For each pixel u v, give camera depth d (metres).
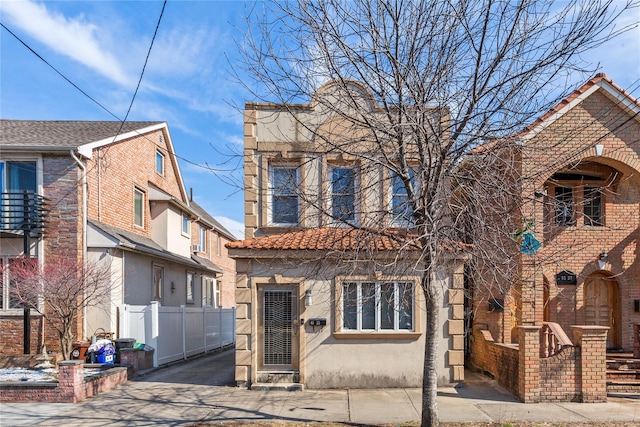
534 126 8.44
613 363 9.76
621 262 11.44
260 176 11.02
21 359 11.59
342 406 8.19
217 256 27.48
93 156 13.58
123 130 15.95
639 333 10.12
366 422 7.24
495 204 7.00
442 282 9.77
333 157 10.83
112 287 12.55
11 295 12.33
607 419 7.36
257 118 11.16
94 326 12.84
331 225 8.88
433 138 7.03
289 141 11.09
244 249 9.63
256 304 9.79
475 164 6.85
